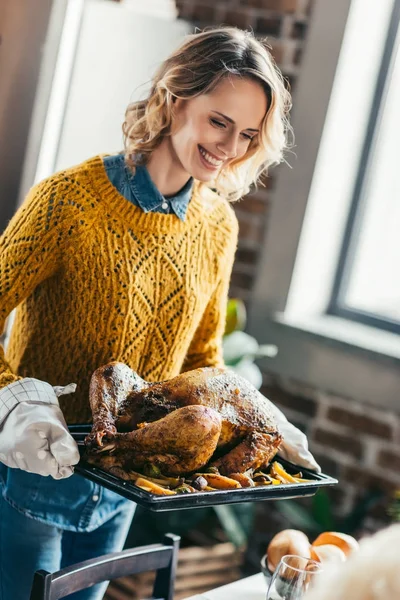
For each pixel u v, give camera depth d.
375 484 3.15
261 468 1.61
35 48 2.54
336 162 3.33
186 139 1.67
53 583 1.54
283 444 1.72
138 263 1.73
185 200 1.80
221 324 1.99
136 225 1.73
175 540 1.79
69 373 1.75
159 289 1.77
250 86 1.62
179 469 1.47
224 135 1.65
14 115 2.56
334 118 3.26
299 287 3.38
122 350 1.75
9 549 1.82
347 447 3.21
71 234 1.68
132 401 1.54
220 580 3.23
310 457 1.72
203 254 1.84
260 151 1.75
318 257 3.40
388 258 3.39
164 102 1.68
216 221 1.87
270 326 3.37
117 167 1.74
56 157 2.64
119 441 1.47
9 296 1.66
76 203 1.69
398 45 3.31
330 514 3.11
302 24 3.31
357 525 3.11
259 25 3.39
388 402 3.08
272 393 3.38
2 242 1.70
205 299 1.87
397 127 3.37
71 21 2.55
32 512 1.78
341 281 3.47
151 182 1.74
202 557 3.18
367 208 3.42
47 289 1.75
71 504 1.80
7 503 1.80
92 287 1.70
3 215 2.61
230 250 1.91
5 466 1.80
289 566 1.36
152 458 1.46
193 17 3.50
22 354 1.79
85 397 1.76
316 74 3.26
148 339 1.79
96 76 2.67
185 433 1.43
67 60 2.57
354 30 3.21
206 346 1.99
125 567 1.70
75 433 1.65
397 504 2.92
